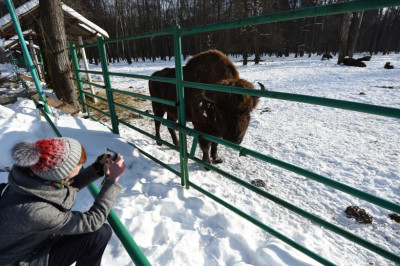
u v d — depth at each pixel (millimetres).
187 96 3387
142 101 8008
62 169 1023
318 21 34875
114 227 1211
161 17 35125
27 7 6547
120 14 30922
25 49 4375
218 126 2758
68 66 6184
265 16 1545
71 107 5496
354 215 2592
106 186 1250
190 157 2623
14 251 1052
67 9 6641
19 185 996
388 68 13023
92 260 1387
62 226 1059
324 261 1608
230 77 2934
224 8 28516
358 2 1155
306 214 1660
